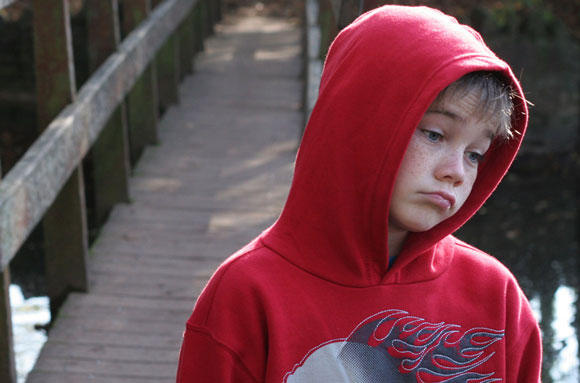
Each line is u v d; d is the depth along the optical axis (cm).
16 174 344
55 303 470
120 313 443
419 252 146
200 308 143
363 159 135
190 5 895
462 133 135
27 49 890
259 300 139
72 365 390
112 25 566
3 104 893
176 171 655
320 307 141
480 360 150
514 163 956
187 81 909
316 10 789
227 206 590
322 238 142
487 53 135
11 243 324
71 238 462
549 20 974
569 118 963
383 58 134
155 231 547
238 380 140
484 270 155
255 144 724
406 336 145
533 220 812
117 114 580
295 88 897
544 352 540
